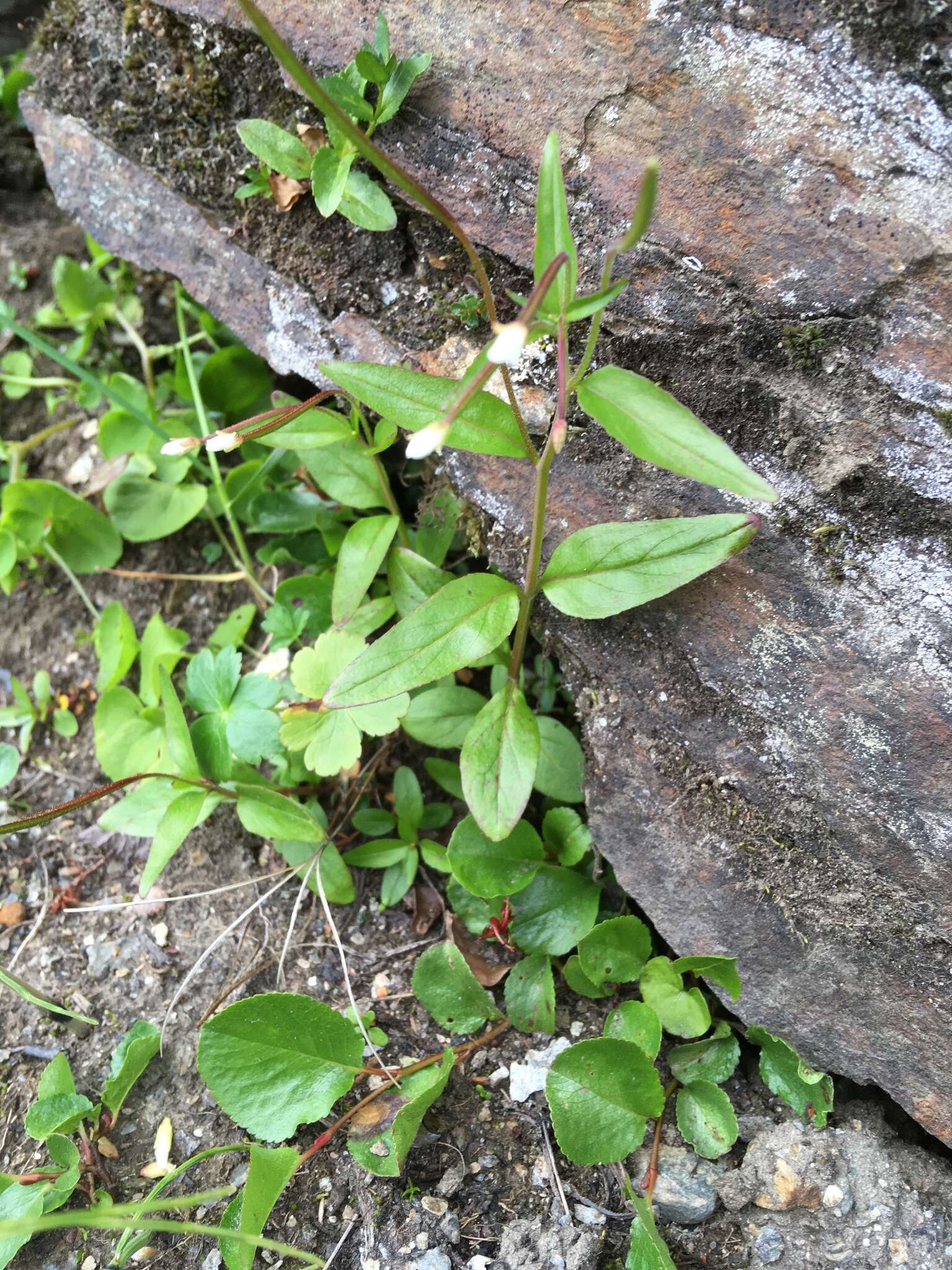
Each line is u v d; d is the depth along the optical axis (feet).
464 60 0.60
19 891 0.77
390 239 0.68
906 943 0.59
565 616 0.65
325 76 0.66
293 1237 0.60
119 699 0.80
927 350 0.51
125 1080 0.64
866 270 0.52
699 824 0.64
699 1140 0.60
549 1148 0.62
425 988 0.66
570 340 0.61
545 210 0.48
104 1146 0.64
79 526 0.90
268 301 0.76
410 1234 0.59
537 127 0.59
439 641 0.58
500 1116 0.64
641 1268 0.56
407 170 0.64
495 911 0.69
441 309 0.68
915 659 0.55
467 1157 0.62
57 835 0.79
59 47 0.80
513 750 0.60
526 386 0.63
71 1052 0.68
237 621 0.86
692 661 0.61
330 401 0.76
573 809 0.72
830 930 0.61
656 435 0.48
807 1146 0.60
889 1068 0.61
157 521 0.88
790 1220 0.59
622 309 0.59
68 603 0.91
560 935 0.68
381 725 0.67
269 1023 0.60
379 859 0.73
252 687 0.73
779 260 0.54
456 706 0.73
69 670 0.88
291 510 0.83
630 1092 0.59
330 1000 0.69
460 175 0.62
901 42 0.49
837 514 0.56
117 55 0.76
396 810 0.74
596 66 0.57
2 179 1.11
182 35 0.72
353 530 0.70
